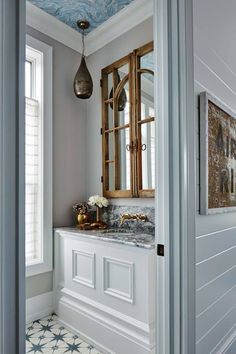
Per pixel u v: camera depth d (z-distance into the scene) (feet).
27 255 7.92
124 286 5.98
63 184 8.68
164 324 3.87
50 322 7.58
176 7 3.89
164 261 3.89
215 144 5.08
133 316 5.73
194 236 4.03
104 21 8.29
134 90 7.72
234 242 5.90
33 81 8.43
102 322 6.29
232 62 5.84
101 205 8.00
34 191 8.20
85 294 6.99
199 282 4.40
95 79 9.13
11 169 1.93
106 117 8.66
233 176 5.92
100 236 6.61
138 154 7.54
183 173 3.81
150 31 7.54
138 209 7.66
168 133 3.89
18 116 1.97
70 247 7.57
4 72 1.91
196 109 4.56
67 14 8.01
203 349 4.45
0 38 1.89
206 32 4.83
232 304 5.64
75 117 9.15
